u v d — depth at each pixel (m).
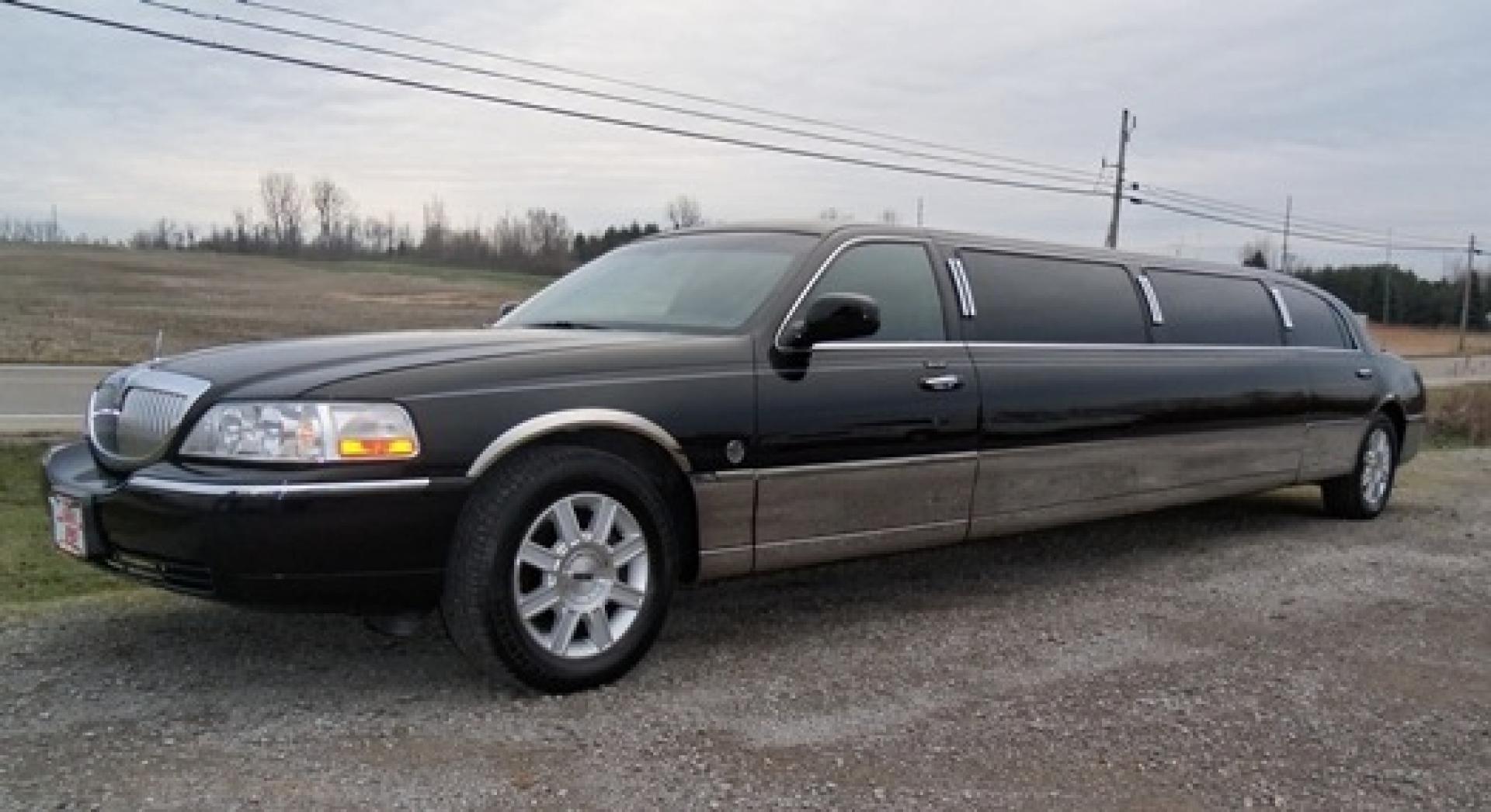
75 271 61.16
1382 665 4.86
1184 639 5.14
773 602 5.60
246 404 3.78
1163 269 6.89
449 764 3.53
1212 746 3.90
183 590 3.82
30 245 80.94
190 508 3.66
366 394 3.81
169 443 3.88
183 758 3.52
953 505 5.36
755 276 5.05
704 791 3.40
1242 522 8.19
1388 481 8.52
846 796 3.41
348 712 3.93
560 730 3.83
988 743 3.85
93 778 3.36
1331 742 3.98
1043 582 6.16
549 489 4.06
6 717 3.81
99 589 6.07
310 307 45.91
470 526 3.94
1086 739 3.92
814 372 4.82
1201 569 6.58
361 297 53.41
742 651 4.76
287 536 3.66
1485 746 4.00
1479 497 9.95
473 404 3.96
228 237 88.19
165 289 53.31
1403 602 5.95
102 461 4.14
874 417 4.96
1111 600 5.80
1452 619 5.66
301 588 3.73
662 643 4.85
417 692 4.14
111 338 29.55
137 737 3.67
